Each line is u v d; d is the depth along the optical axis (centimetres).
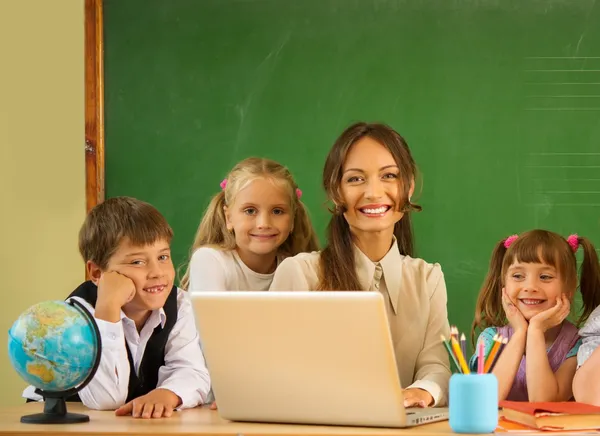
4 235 301
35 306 150
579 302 284
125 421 151
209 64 297
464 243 291
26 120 302
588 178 290
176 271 296
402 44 293
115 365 179
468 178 291
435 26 292
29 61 302
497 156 291
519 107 291
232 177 231
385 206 194
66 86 301
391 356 133
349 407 138
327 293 134
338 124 294
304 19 295
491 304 234
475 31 292
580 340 206
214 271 231
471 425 131
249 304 139
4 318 299
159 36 299
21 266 301
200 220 296
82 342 149
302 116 295
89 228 187
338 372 136
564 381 202
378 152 193
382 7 293
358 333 133
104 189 299
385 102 293
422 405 167
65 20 301
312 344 137
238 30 297
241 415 146
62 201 300
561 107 291
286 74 295
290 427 140
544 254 205
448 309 290
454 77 292
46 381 148
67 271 300
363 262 200
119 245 181
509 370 199
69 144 300
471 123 291
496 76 292
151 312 196
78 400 203
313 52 295
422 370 193
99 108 299
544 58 291
